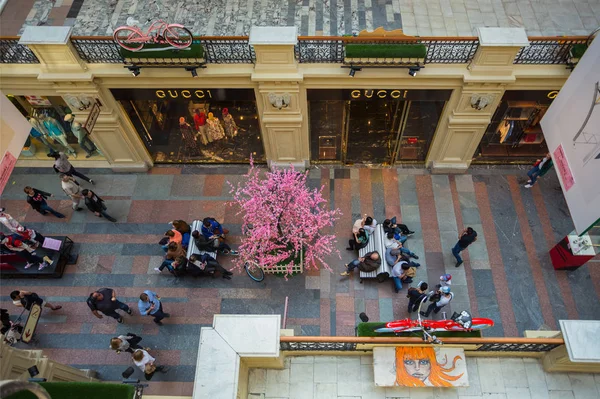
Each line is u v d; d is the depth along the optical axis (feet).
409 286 35.17
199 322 34.09
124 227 38.86
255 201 33.12
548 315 33.65
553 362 24.35
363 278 35.14
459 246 34.17
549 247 36.76
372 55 29.27
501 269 35.78
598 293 34.45
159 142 40.22
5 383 9.87
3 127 25.93
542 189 39.68
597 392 24.61
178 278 36.09
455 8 32.89
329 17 32.45
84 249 37.76
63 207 40.11
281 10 32.89
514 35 28.84
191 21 32.42
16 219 39.52
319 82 32.40
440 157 39.55
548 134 30.86
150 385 31.60
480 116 34.94
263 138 38.65
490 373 25.25
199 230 36.24
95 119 34.86
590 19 32.22
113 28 32.19
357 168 41.63
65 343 33.47
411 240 37.45
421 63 30.12
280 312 34.37
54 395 20.61
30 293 31.76
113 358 32.86
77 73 31.55
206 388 20.97
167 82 33.04
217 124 38.34
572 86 27.99
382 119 37.04
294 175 33.60
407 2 33.30
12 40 30.53
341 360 25.64
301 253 34.81
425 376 23.99
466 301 34.35
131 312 34.27
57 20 32.73
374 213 38.88
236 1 33.50
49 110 38.01
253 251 32.89
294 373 25.35
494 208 38.86
